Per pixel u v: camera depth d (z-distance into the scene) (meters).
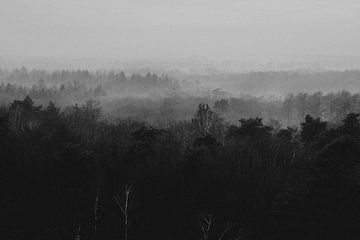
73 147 45.44
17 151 53.25
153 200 45.34
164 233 41.28
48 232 40.28
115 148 55.94
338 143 31.58
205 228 40.91
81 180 44.94
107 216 42.88
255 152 55.78
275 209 36.88
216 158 52.34
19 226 40.78
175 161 53.19
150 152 50.75
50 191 44.97
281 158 54.16
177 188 46.62
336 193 30.98
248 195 44.97
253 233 39.28
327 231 30.78
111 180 48.16
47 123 68.44
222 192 45.84
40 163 50.09
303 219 31.91
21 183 46.84
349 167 31.31
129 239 40.19
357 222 30.16
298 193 33.72
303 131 48.50
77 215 42.56
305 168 34.41
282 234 34.19
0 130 52.50
